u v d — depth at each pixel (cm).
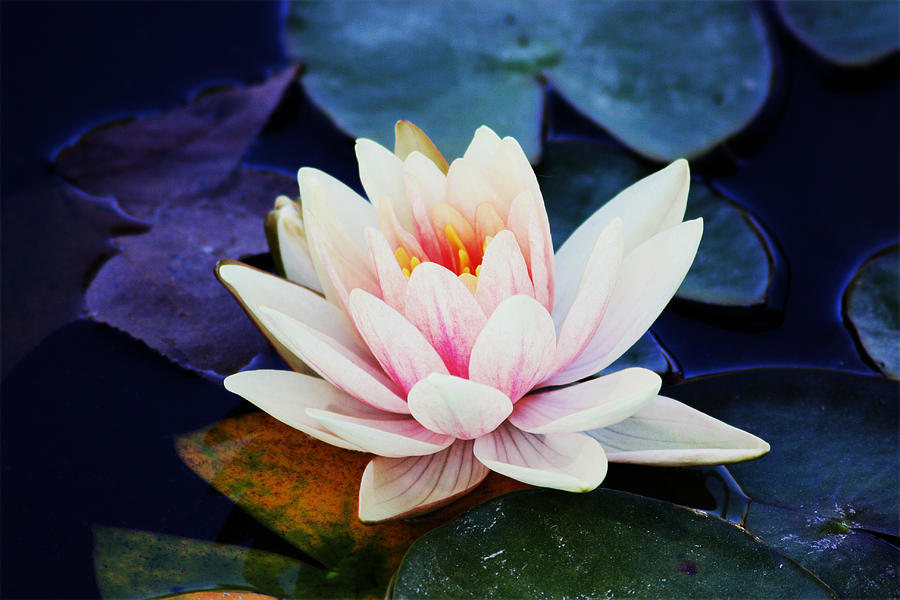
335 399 74
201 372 77
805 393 75
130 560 73
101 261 79
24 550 73
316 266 75
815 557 72
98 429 76
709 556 71
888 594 71
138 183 81
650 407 74
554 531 72
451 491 72
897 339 76
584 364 74
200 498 74
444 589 71
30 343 77
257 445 75
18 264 79
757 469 74
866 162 81
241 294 74
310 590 72
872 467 73
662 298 73
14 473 75
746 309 77
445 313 72
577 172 81
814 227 80
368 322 72
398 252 74
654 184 75
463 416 72
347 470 74
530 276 74
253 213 81
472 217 74
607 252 72
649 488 74
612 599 71
